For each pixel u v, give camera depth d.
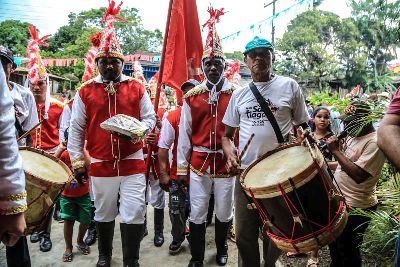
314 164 2.18
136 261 3.48
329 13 26.12
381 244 3.46
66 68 31.30
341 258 3.00
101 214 3.58
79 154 3.55
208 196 3.71
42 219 2.58
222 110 3.70
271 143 2.98
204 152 3.69
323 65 25.97
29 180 2.42
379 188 3.75
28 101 3.46
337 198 2.24
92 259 3.95
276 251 3.10
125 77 3.62
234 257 4.05
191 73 4.70
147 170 4.10
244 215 3.03
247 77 22.06
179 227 4.11
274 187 2.20
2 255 3.94
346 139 3.07
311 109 7.10
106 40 3.45
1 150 1.36
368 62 23.44
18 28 30.41
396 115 1.60
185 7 4.62
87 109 3.49
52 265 3.80
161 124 4.35
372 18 22.38
